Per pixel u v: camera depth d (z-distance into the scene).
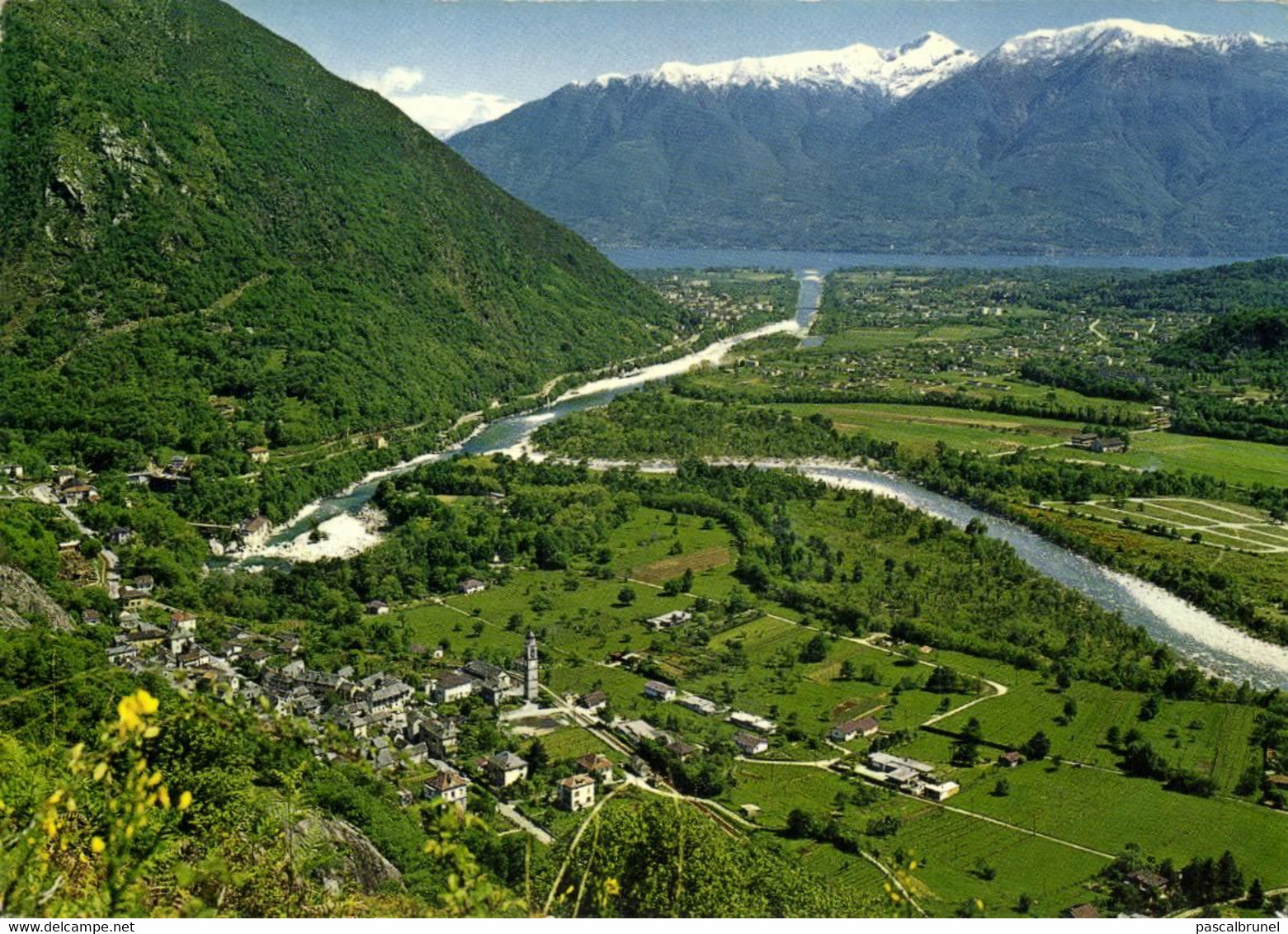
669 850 56.38
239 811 47.81
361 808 77.44
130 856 36.38
